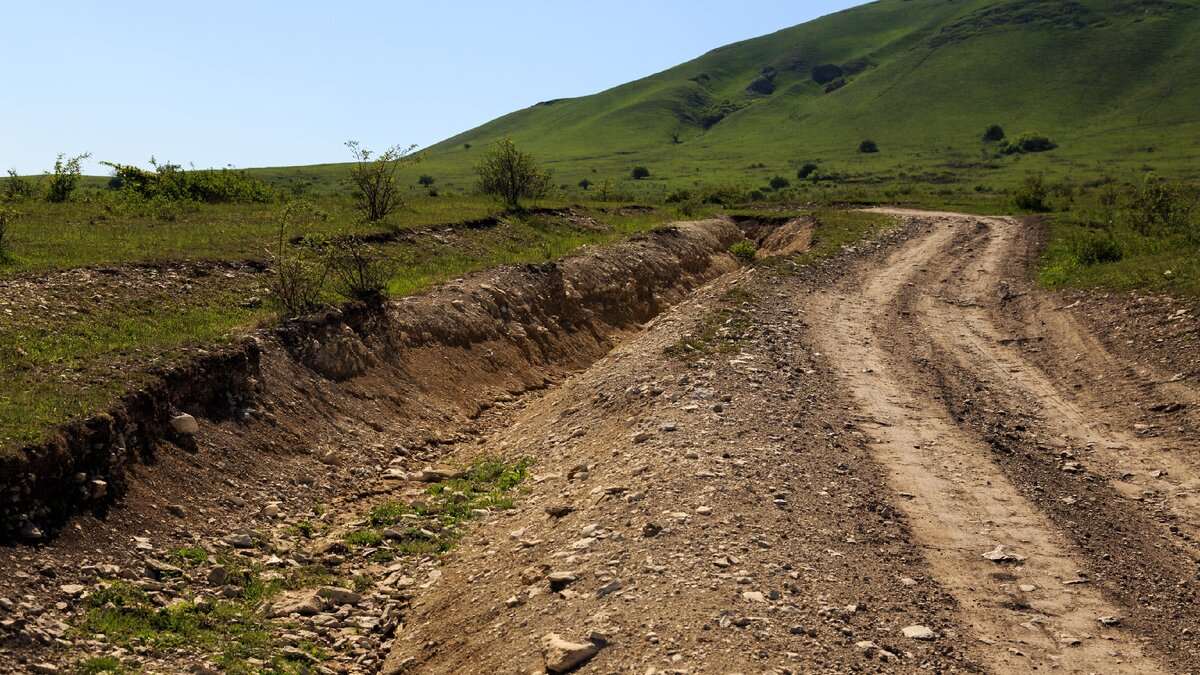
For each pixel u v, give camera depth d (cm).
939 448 1220
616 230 3509
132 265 1750
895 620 751
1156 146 11394
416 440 1494
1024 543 927
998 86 15388
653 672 655
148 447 1072
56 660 716
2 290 1459
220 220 2503
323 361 1505
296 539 1073
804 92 18125
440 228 2811
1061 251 3044
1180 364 1533
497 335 2023
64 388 1053
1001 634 744
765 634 702
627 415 1364
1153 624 770
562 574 834
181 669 741
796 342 1798
